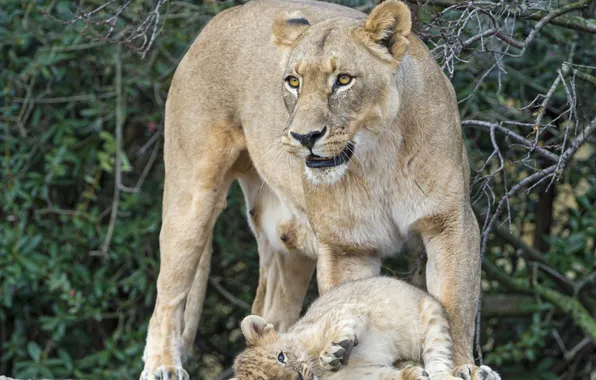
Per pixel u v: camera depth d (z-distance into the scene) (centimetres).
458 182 811
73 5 1284
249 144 948
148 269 1345
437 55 957
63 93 1361
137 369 1309
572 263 1260
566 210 1345
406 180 806
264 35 934
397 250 862
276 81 909
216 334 1436
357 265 857
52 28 1320
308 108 751
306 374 766
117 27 1292
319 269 854
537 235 1345
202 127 969
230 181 993
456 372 778
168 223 986
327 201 829
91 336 1432
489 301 1284
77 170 1324
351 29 780
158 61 1325
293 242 970
